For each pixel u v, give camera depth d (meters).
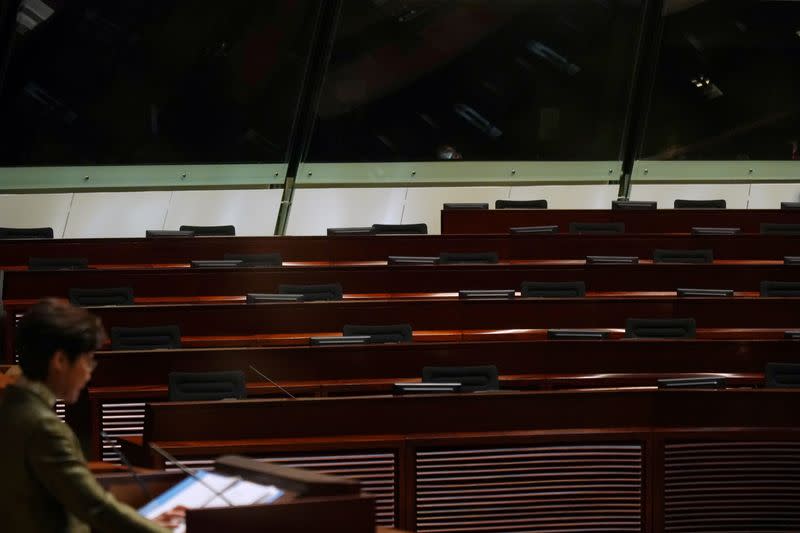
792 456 12.17
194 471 6.68
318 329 18.48
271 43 27.53
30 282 19.45
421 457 11.80
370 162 29.05
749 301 18.89
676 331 17.48
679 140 30.73
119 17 26.14
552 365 16.34
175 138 27.42
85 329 5.93
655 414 12.18
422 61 28.61
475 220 24.70
